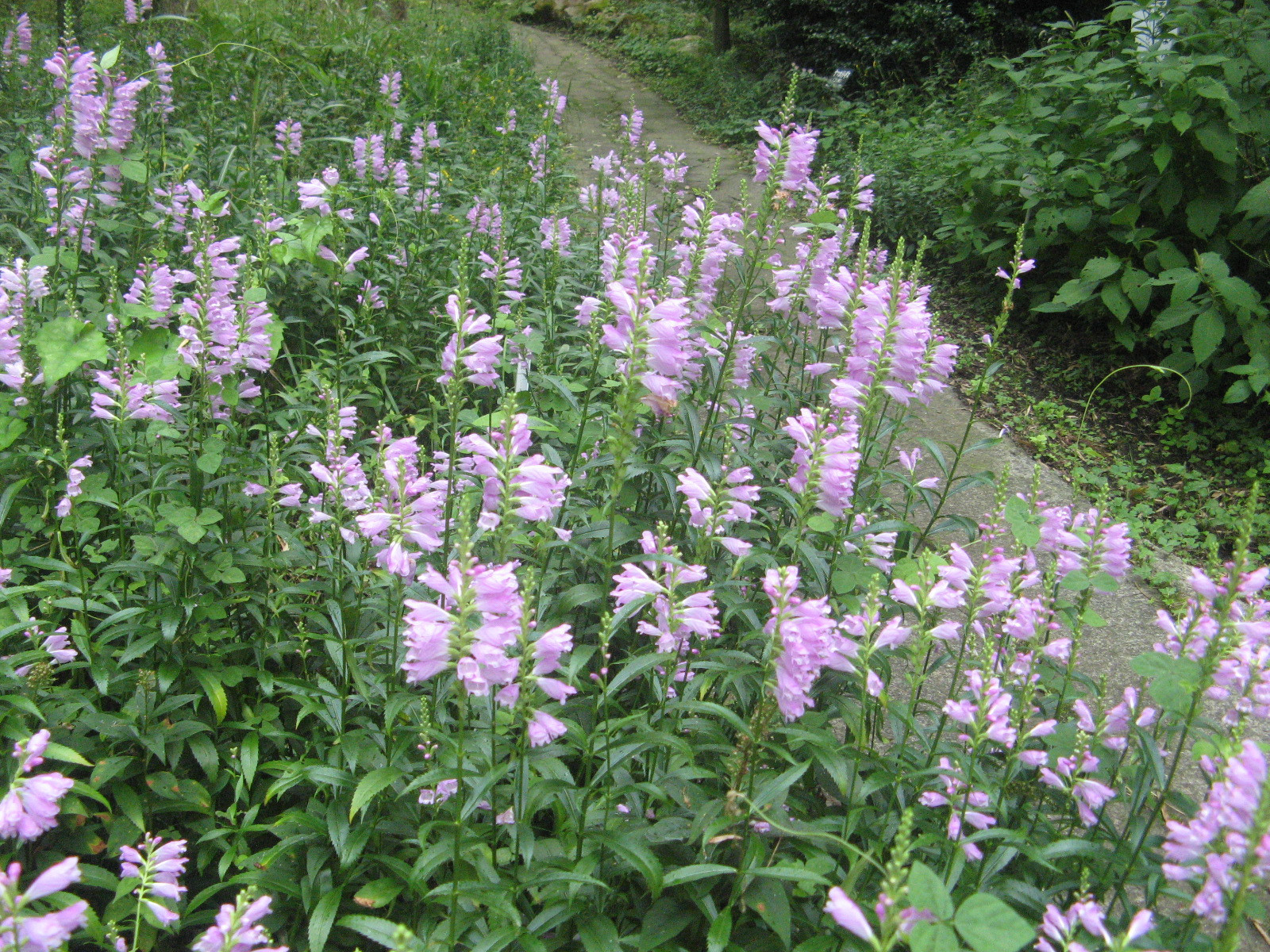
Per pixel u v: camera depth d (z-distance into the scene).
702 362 3.96
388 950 2.72
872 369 3.35
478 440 2.63
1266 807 1.74
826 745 2.50
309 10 12.25
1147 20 8.37
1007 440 7.15
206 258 3.37
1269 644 2.64
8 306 3.46
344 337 4.50
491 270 5.04
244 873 2.77
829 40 16.08
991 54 14.89
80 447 3.68
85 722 2.92
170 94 7.18
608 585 2.90
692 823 2.54
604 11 23.75
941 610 2.97
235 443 3.68
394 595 3.09
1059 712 3.02
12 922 1.77
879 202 10.59
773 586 2.41
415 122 8.76
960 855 2.39
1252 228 7.36
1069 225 7.91
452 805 2.74
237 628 3.50
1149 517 6.38
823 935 2.34
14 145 6.76
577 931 2.55
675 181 7.06
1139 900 3.38
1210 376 7.36
